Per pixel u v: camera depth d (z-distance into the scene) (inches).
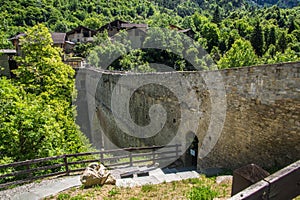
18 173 248.8
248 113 282.4
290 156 239.0
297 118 229.5
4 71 820.0
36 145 338.0
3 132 323.3
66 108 539.2
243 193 65.2
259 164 273.7
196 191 211.9
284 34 1787.6
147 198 219.1
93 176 245.3
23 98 453.4
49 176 275.7
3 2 2534.5
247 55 1123.3
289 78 233.0
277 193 72.0
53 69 567.8
